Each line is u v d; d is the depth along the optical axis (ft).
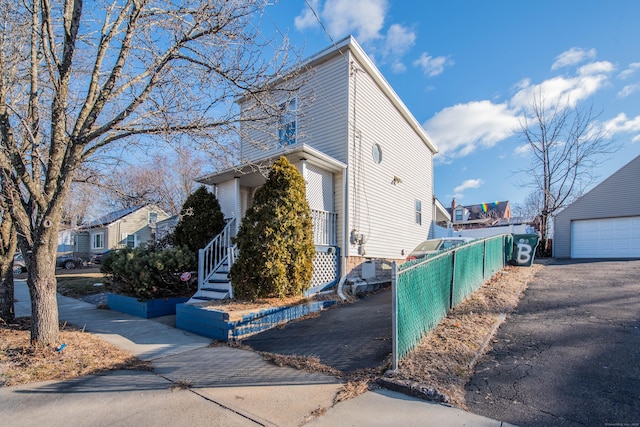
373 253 35.81
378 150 38.04
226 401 11.00
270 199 24.38
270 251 23.41
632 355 12.74
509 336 15.57
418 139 49.29
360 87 34.65
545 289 24.73
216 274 28.43
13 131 17.07
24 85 19.22
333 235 31.68
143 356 16.19
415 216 47.03
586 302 20.34
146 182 76.74
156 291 26.55
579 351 13.42
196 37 16.10
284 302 22.89
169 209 83.56
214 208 33.01
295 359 15.06
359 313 22.38
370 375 12.48
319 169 31.37
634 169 50.49
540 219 65.05
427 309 15.85
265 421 9.62
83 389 12.16
